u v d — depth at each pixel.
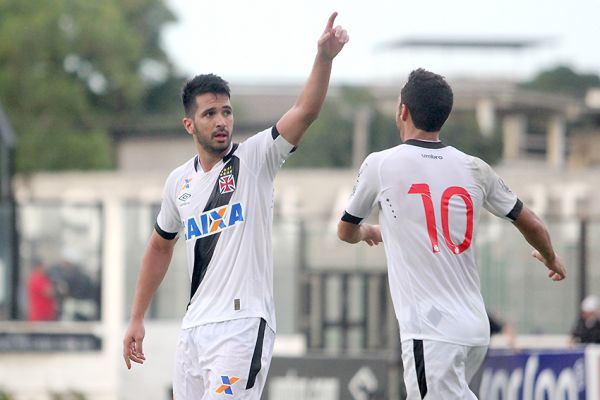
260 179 21.52
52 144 130.00
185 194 21.92
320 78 21.02
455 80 148.75
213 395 21.06
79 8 139.50
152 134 133.12
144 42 161.50
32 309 60.72
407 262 20.69
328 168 129.75
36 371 60.44
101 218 61.06
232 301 21.27
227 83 21.78
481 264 56.62
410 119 21.25
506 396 42.75
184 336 21.84
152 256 23.12
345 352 56.34
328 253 57.59
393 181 20.83
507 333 51.56
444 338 20.39
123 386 59.75
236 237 21.36
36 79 134.12
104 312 60.75
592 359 40.09
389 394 48.53
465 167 21.03
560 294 55.84
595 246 55.12
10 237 61.03
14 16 136.25
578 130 147.25
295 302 57.47
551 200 69.00
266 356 21.36
